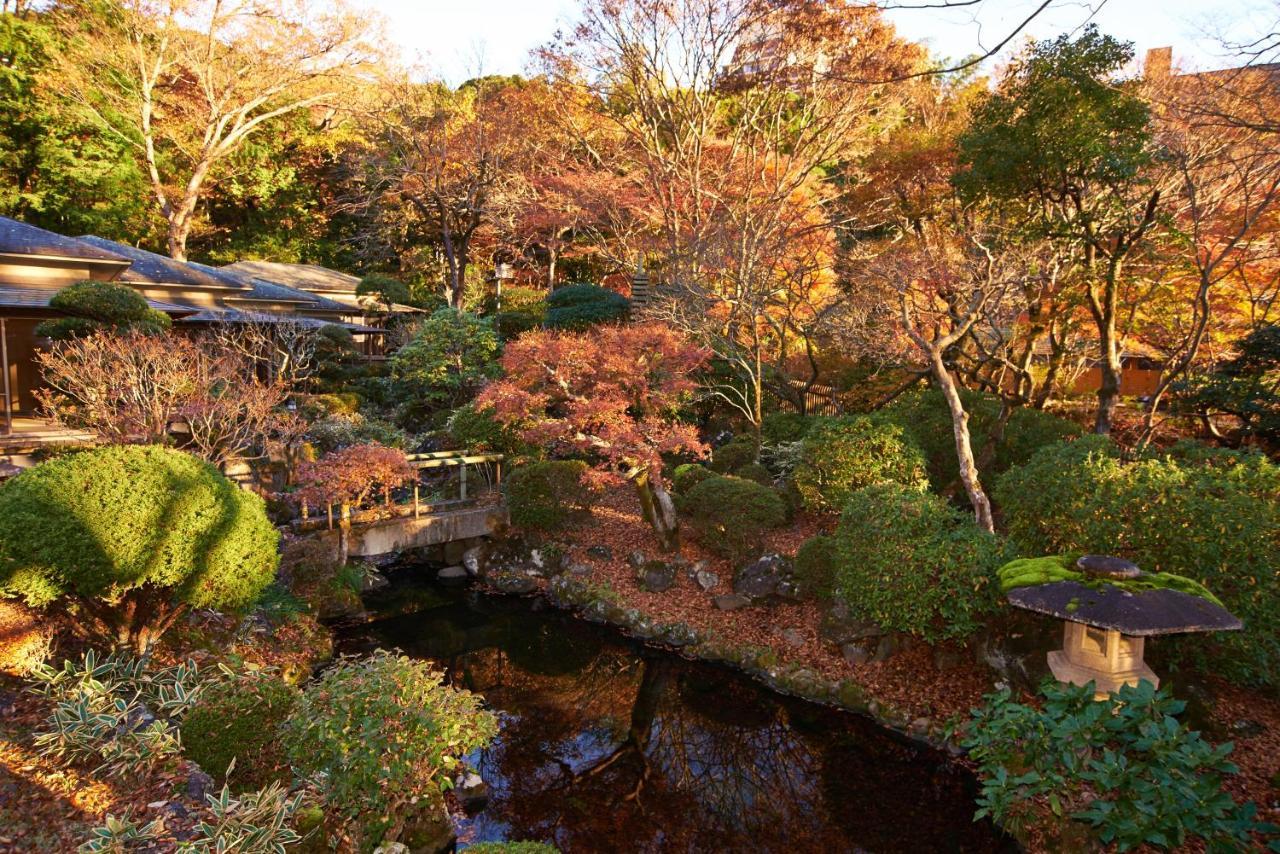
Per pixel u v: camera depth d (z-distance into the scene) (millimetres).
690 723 7820
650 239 22000
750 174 19250
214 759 5145
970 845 5781
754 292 12602
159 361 9844
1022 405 11484
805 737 7469
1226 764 4391
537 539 11562
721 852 5766
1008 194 10547
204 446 10031
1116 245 10711
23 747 5062
